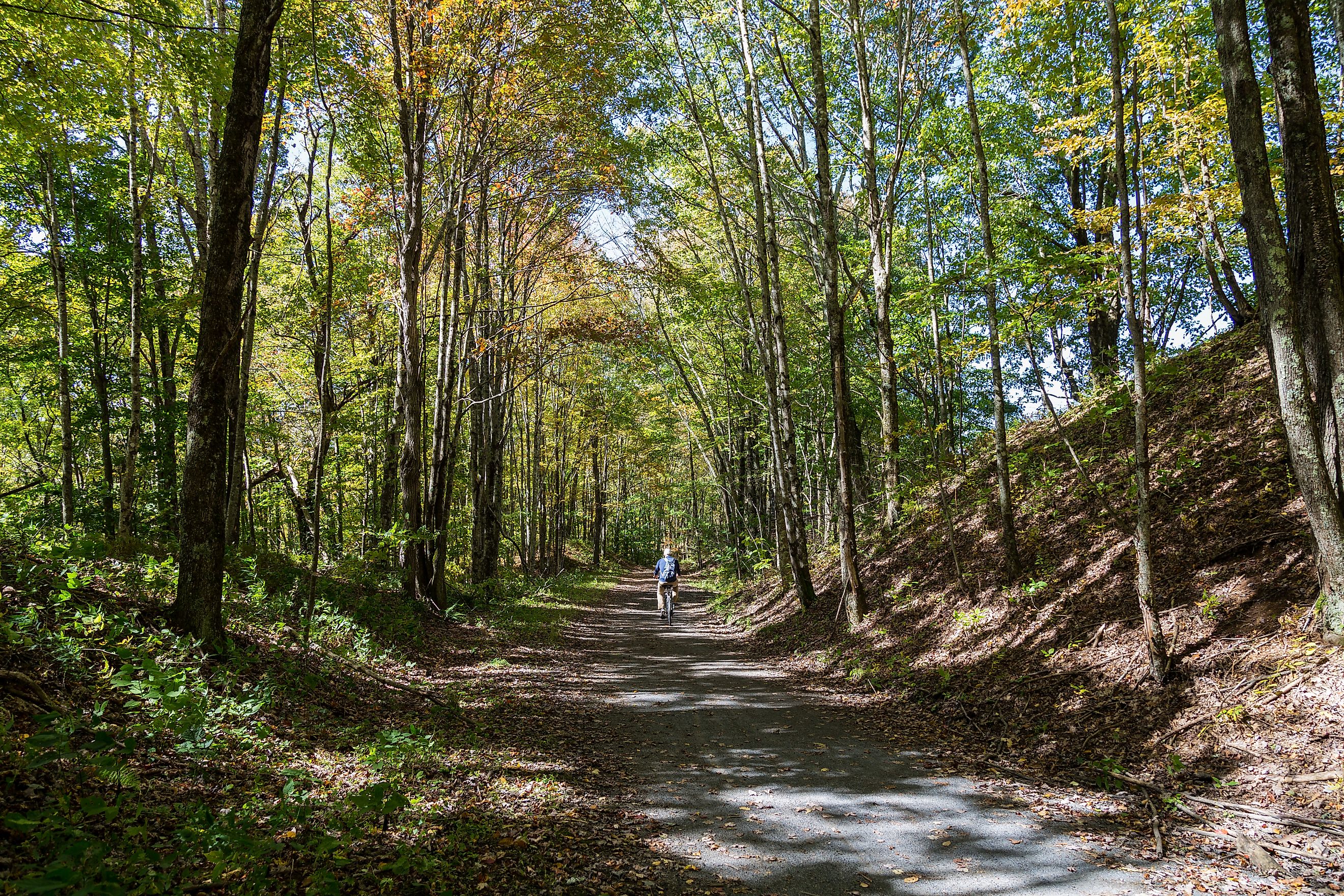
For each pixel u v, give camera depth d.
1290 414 5.67
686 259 23.03
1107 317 16.36
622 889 3.84
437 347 21.33
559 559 37.25
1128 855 4.26
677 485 43.38
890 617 11.74
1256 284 5.98
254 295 11.82
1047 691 7.27
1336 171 8.34
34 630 5.32
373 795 3.66
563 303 22.23
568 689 9.69
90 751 3.29
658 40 16.53
